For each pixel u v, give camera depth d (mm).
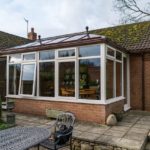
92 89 8633
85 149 6531
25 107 10562
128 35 13273
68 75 9289
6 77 11633
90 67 8688
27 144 4184
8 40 16047
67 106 9211
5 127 7660
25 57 10805
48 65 9922
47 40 12164
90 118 8586
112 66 9344
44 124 8477
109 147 6137
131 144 6094
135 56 11703
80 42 8773
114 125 8195
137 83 11617
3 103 11500
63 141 5375
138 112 10969
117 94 10039
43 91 10047
